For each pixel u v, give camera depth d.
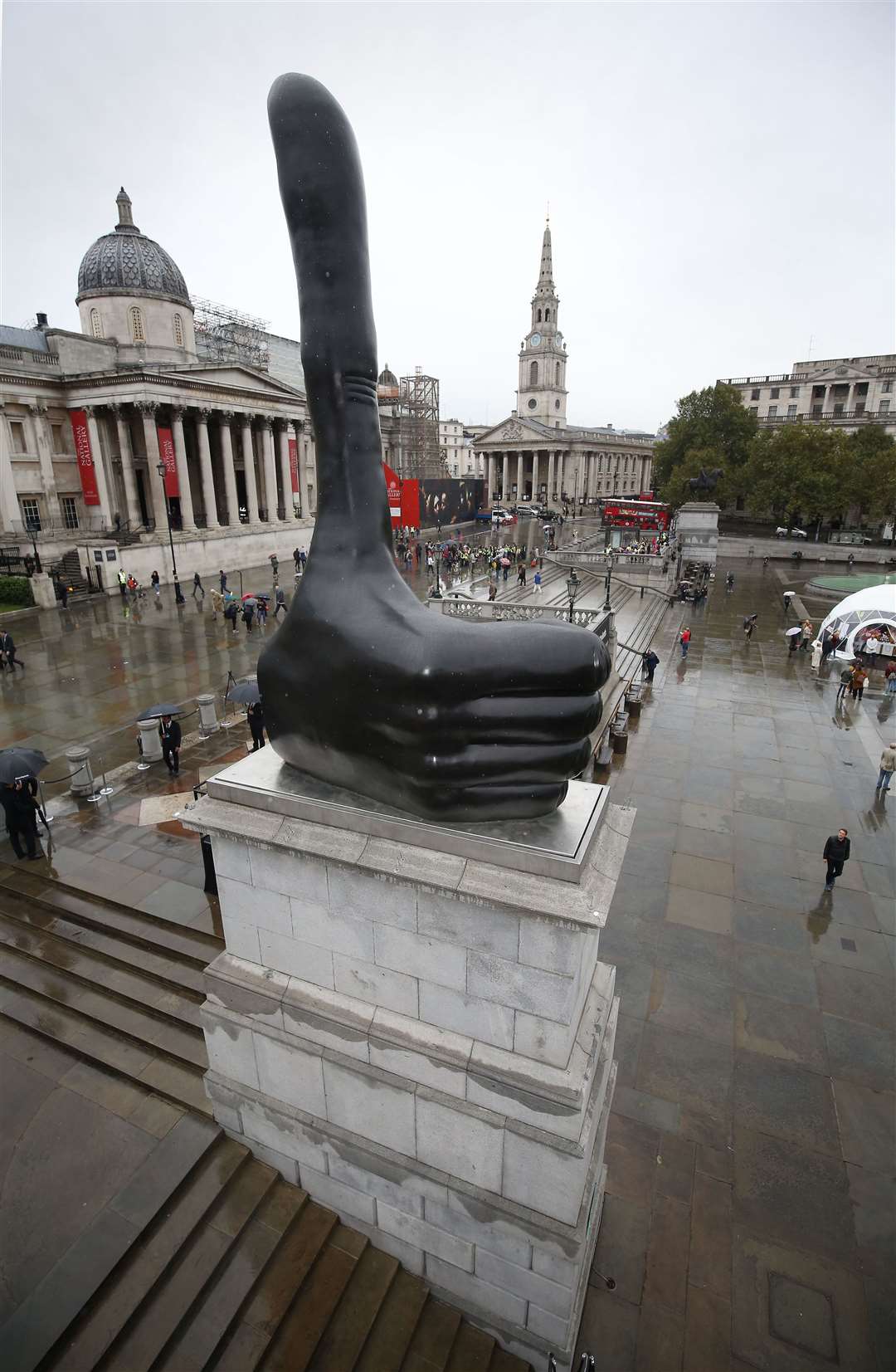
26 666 26.72
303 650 5.83
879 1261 7.62
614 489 156.62
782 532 75.00
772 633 38.25
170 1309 6.42
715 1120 9.20
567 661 4.88
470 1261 6.61
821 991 11.48
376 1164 6.66
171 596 41.50
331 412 5.62
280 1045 6.78
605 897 5.16
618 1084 9.70
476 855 5.38
